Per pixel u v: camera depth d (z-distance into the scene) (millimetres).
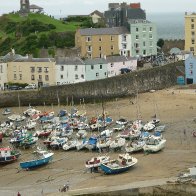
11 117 101875
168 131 87812
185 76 128500
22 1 184250
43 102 115438
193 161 69500
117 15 170875
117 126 89938
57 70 126000
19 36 157250
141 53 152125
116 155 74812
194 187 54625
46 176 67250
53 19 175500
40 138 86875
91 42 146750
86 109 108562
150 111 102812
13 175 68812
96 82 116250
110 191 55781
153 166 68250
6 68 127438
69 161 73625
